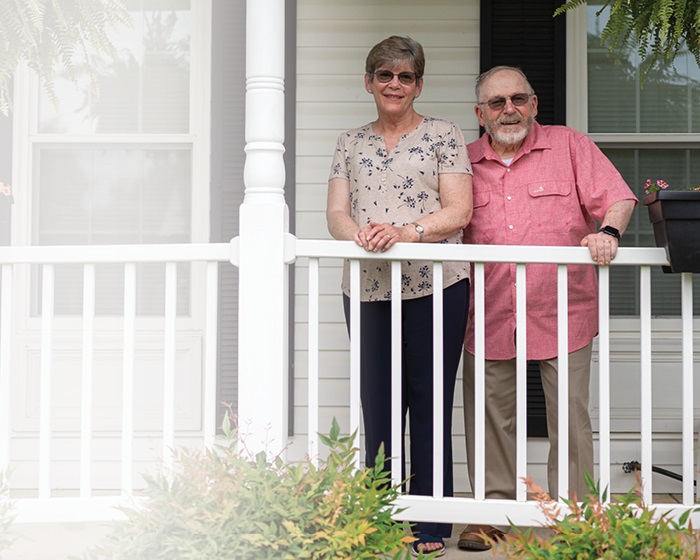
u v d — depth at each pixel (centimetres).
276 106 291
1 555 304
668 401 417
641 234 420
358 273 291
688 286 287
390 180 316
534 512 286
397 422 289
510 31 416
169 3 434
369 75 319
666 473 384
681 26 302
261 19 290
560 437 290
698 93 418
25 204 430
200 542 216
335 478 234
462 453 413
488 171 332
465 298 319
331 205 325
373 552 225
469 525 324
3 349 296
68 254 294
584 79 418
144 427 426
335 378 418
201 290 429
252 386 285
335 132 421
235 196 421
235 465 233
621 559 210
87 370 294
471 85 419
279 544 217
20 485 421
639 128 419
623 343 416
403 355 329
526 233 326
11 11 284
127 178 438
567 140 331
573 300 325
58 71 436
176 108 435
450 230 306
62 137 433
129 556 214
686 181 420
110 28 434
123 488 291
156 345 430
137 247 293
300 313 418
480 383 291
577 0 319
